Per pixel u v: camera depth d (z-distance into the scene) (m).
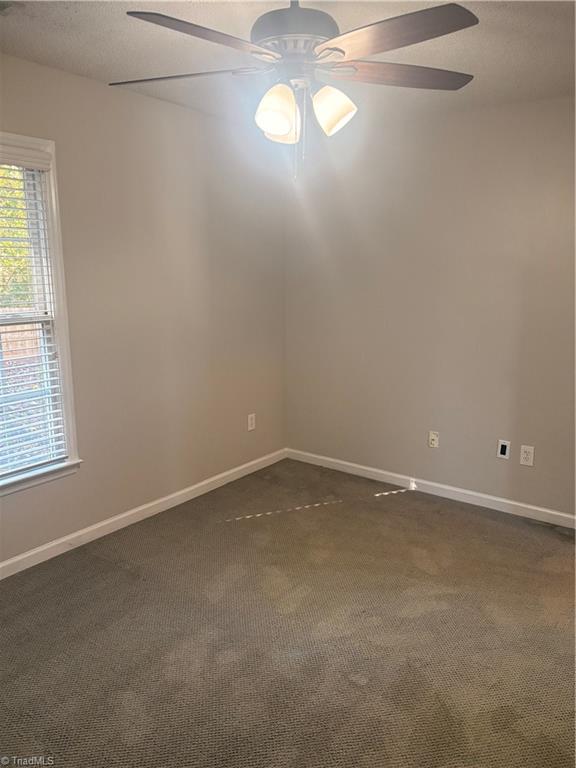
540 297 3.23
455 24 1.39
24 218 2.65
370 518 3.44
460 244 3.43
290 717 1.93
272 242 4.07
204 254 3.57
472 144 3.29
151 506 3.46
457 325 3.53
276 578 2.79
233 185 3.69
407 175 3.55
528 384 3.34
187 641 2.32
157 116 3.15
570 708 1.97
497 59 2.43
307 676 2.13
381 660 2.21
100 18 2.07
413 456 3.85
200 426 3.73
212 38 1.56
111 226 3.01
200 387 3.69
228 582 2.75
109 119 2.91
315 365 4.20
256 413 4.17
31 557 2.87
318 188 3.91
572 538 3.19
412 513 3.51
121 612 2.51
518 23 2.05
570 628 2.40
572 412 3.23
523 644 2.30
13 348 2.71
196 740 1.84
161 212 3.26
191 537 3.20
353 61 1.70
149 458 3.42
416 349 3.71
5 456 2.75
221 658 2.22
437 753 1.79
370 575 2.81
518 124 3.13
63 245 2.81
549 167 3.09
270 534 3.23
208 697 2.02
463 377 3.56
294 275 4.16
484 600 2.60
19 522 2.81
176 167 3.30
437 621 2.45
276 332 4.24
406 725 1.90
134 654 2.24
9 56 2.47
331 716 1.94
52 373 2.89
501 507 3.54
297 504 3.63
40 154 2.64
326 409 4.21
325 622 2.45
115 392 3.17
